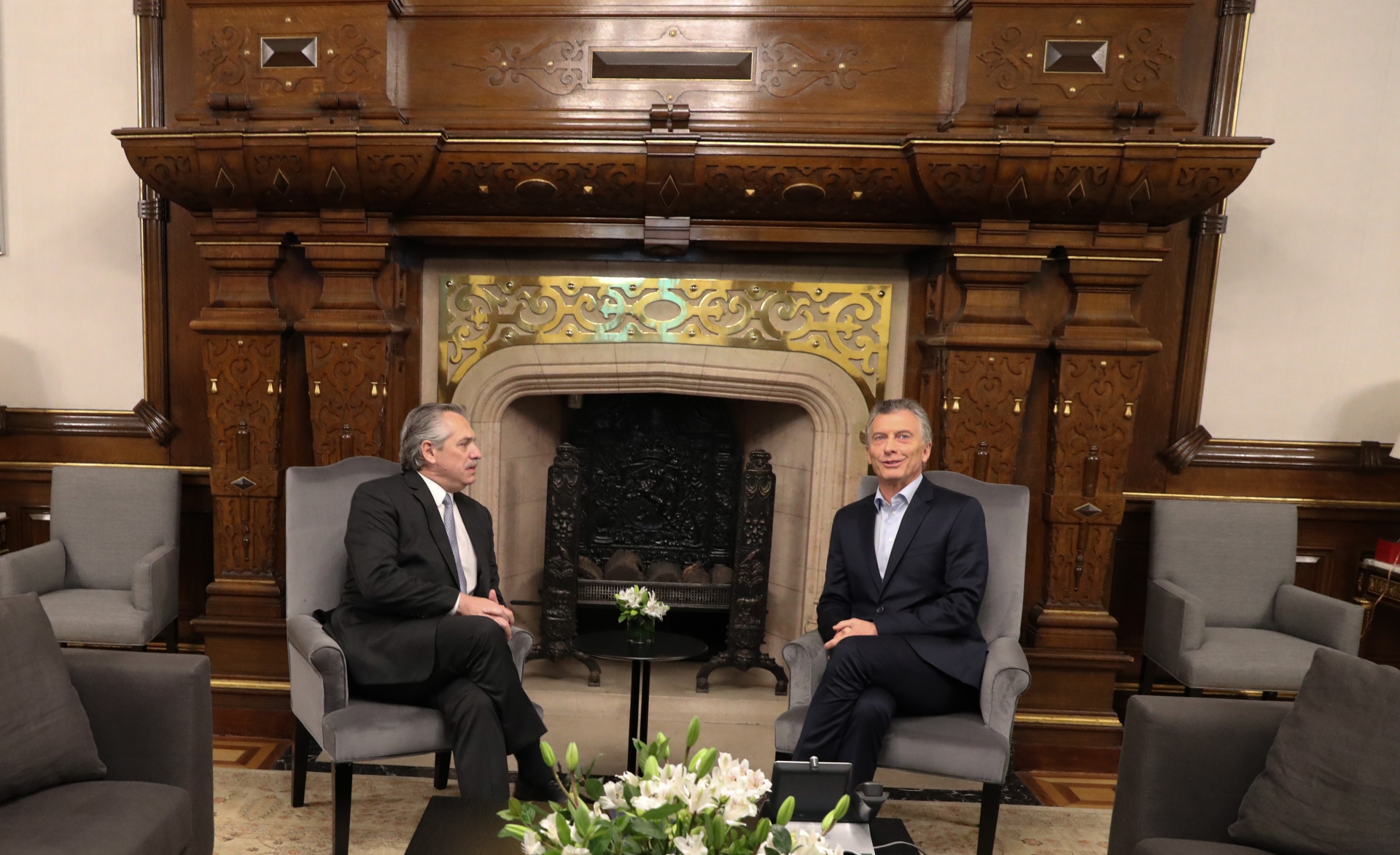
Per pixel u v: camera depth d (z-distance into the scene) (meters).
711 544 4.00
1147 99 2.91
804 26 3.03
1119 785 1.98
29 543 3.57
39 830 1.58
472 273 3.35
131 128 2.99
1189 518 3.24
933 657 2.28
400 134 2.82
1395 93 3.27
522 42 3.05
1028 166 2.82
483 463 3.45
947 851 2.49
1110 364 3.05
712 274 3.36
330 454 3.16
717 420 3.97
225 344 3.13
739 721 3.46
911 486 2.55
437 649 2.23
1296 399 3.41
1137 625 3.50
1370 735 1.66
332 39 2.96
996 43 2.90
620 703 3.48
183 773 1.90
